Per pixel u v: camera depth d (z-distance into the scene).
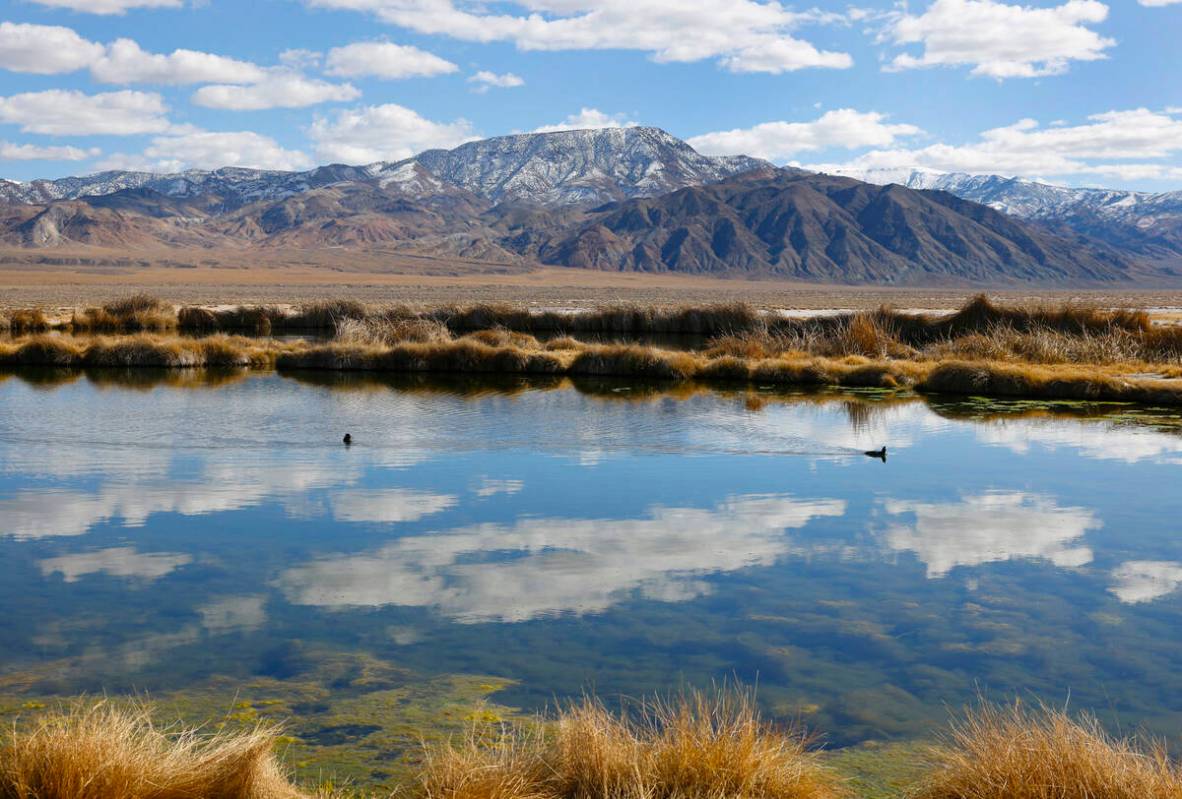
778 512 15.91
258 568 12.64
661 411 27.09
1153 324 46.84
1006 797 6.28
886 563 13.08
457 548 13.66
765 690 8.90
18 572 12.45
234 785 6.28
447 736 7.73
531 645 9.97
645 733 7.45
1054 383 31.08
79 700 8.41
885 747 7.73
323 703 8.42
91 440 21.86
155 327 56.31
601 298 128.75
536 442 22.17
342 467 19.34
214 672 9.15
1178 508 16.38
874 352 41.03
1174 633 10.56
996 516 15.73
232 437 22.41
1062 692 8.98
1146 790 6.12
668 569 12.73
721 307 58.12
